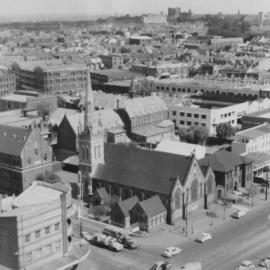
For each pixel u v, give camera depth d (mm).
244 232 136625
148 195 146500
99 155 157750
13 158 167125
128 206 140625
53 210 103375
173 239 132875
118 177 152625
